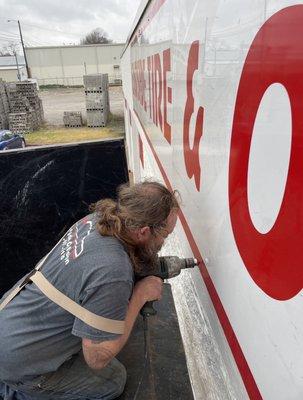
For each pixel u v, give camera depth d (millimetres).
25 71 48094
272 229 666
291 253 598
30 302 1540
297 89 561
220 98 954
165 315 2070
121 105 27672
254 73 720
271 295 682
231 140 874
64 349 1579
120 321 1335
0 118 16469
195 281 1464
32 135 17000
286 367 629
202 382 1409
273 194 656
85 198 3402
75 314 1382
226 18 884
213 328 1161
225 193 938
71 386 1698
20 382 1641
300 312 576
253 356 786
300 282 574
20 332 1547
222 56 926
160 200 1362
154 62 2566
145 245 1437
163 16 2064
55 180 3326
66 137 16422
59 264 1466
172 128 1829
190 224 1453
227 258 951
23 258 3471
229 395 1002
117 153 3312
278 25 615
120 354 1913
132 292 1458
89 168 3342
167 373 1699
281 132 617
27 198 3338
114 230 1395
